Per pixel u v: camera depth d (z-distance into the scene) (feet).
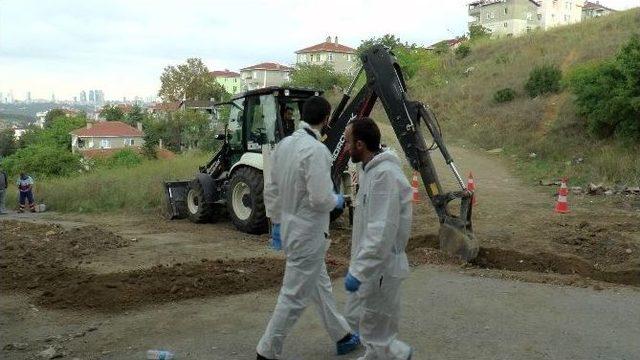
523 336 15.83
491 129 75.15
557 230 30.42
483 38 138.31
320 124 13.88
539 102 77.46
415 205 40.63
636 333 16.02
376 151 12.17
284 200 13.61
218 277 20.95
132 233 33.78
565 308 18.20
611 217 34.14
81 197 50.78
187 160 63.93
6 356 14.74
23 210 52.16
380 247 11.45
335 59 285.64
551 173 51.88
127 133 259.80
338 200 13.71
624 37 93.35
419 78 118.01
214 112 38.86
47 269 23.08
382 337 12.41
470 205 24.54
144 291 19.65
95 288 19.58
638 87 52.95
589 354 14.55
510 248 26.43
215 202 36.76
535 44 111.24
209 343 15.53
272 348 13.61
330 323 14.57
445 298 19.34
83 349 15.21
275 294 19.92
